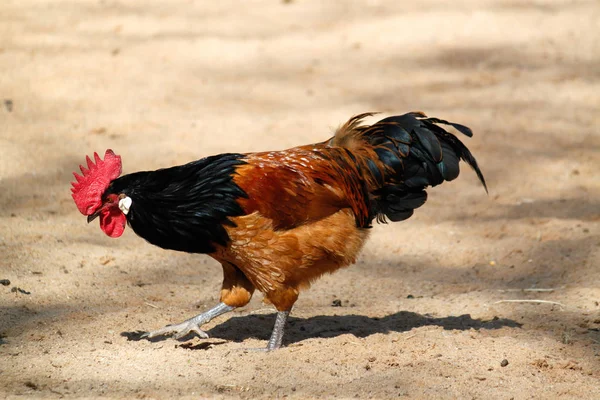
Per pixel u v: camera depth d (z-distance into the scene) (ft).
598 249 66.44
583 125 97.14
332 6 138.31
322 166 48.98
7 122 89.51
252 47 119.96
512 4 136.87
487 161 87.66
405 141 52.49
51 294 56.49
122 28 126.00
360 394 42.98
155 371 45.32
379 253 68.85
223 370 45.78
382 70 112.78
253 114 97.45
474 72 112.57
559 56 117.91
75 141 86.48
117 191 46.34
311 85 107.34
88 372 44.80
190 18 132.26
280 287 47.98
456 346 49.96
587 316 55.26
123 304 56.13
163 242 46.98
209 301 57.62
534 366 47.39
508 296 59.67
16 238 65.26
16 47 114.21
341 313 56.80
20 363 45.55
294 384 44.04
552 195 79.82
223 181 46.01
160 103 99.04
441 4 137.28
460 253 68.33
